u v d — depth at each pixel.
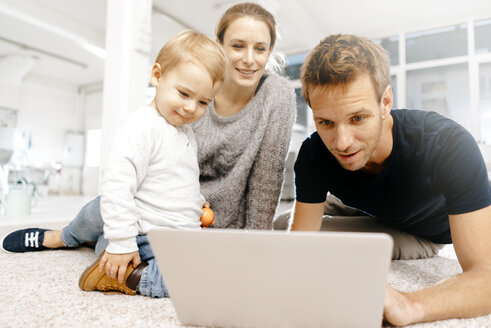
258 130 1.12
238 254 0.47
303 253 0.45
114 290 0.75
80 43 5.14
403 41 5.05
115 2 2.44
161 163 0.79
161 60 0.80
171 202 0.80
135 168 0.73
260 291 0.50
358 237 0.42
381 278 0.44
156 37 5.14
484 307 0.59
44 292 0.75
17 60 6.04
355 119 0.65
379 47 0.70
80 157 7.73
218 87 0.82
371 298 0.46
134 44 2.42
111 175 0.71
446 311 0.58
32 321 0.58
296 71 5.54
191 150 0.88
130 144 0.73
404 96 5.05
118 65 2.39
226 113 1.20
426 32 4.97
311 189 0.96
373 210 1.00
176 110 0.79
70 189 7.57
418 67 4.95
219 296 0.52
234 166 1.16
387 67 0.69
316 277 0.46
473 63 4.55
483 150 2.12
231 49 1.07
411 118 0.83
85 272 0.75
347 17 4.85
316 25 5.03
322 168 0.92
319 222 1.01
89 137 7.76
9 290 0.76
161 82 0.80
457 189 0.71
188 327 0.57
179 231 0.49
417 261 1.18
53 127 7.45
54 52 6.05
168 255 0.51
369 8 4.61
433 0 4.36
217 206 1.16
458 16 4.66
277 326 0.52
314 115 0.69
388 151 0.81
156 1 4.27
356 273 0.44
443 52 4.84
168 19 4.57
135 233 0.72
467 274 0.64
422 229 1.11
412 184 0.83
